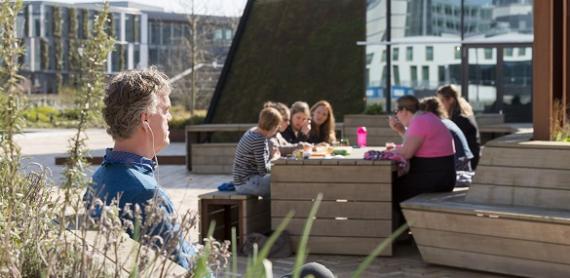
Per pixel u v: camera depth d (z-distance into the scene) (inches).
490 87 959.0
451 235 274.7
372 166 307.4
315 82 1041.5
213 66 1897.1
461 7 957.2
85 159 133.3
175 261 107.9
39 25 2615.7
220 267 89.7
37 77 2613.2
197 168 682.2
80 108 134.4
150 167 125.9
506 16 947.3
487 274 272.8
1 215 101.0
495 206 272.1
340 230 309.7
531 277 258.5
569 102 413.7
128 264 91.1
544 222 248.7
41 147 1028.5
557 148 266.5
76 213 99.1
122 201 120.0
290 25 1087.6
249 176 327.9
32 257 92.5
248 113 1043.9
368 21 984.9
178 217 110.0
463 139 373.7
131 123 124.3
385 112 740.0
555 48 400.2
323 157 325.4
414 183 318.0
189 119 1280.8
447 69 962.7
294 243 312.2
